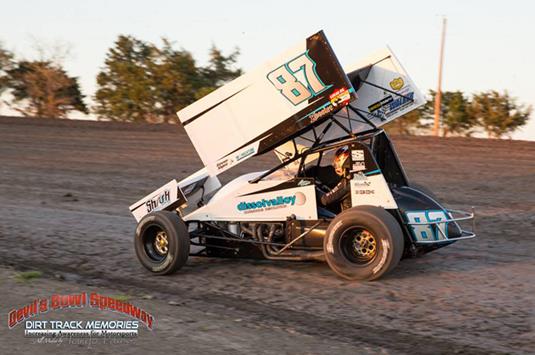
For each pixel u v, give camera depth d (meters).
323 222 11.30
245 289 10.65
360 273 10.45
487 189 20.22
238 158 11.37
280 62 10.79
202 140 11.58
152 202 12.55
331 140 11.91
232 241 12.05
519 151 28.38
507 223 15.34
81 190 22.45
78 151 33.28
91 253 13.51
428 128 43.38
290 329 8.66
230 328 8.73
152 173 26.11
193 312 9.50
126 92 54.91
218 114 11.38
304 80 10.65
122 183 23.75
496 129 41.09
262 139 11.11
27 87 59.28
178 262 11.52
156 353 7.91
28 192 22.33
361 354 7.75
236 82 11.18
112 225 16.38
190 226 15.69
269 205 11.67
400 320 8.87
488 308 9.24
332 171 11.77
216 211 12.05
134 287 11.06
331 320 8.98
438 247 11.51
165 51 55.44
